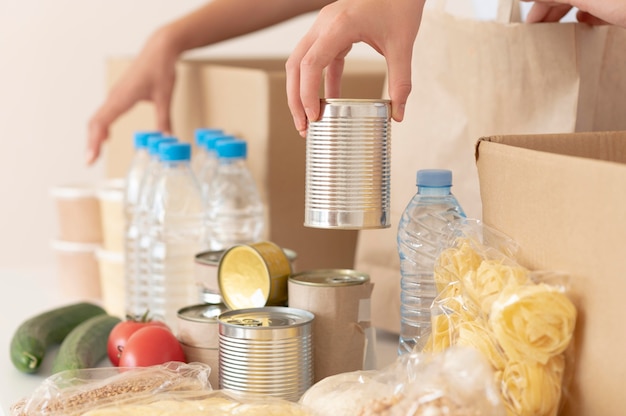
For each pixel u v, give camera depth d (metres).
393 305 1.54
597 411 0.89
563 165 0.92
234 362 1.13
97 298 2.16
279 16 2.11
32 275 2.40
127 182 2.00
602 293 0.88
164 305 1.76
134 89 2.11
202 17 2.11
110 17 3.23
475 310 0.98
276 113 1.77
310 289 1.22
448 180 1.24
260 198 1.79
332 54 1.11
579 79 1.29
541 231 0.96
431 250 1.25
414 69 1.46
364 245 1.58
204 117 2.04
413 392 0.87
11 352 1.47
